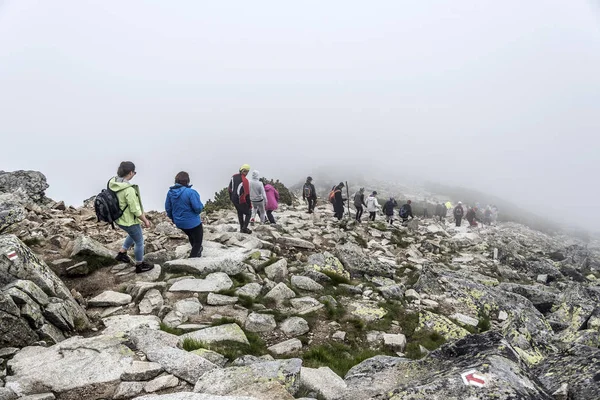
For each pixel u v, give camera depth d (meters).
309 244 13.93
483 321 9.85
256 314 7.73
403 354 7.61
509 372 3.84
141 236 8.87
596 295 11.70
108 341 5.54
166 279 8.84
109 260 9.29
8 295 5.58
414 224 27.88
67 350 5.29
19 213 9.74
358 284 10.91
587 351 4.95
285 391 4.35
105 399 4.45
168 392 4.57
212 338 6.51
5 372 4.81
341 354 7.09
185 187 9.60
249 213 13.93
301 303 8.80
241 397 4.04
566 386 4.17
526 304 11.54
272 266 10.41
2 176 15.95
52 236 9.94
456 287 11.55
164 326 6.79
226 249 11.41
